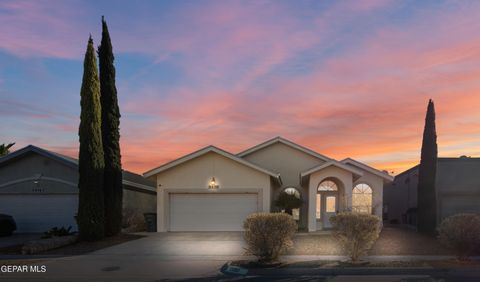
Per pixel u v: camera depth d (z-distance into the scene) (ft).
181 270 39.81
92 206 59.00
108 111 64.49
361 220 41.04
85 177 59.21
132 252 50.01
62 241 55.16
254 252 42.47
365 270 38.55
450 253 47.21
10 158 76.89
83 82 59.82
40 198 78.02
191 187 74.28
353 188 79.61
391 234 66.08
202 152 73.51
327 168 72.23
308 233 67.92
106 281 35.60
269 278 36.55
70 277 37.14
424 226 67.87
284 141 83.82
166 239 61.52
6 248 54.19
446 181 79.00
